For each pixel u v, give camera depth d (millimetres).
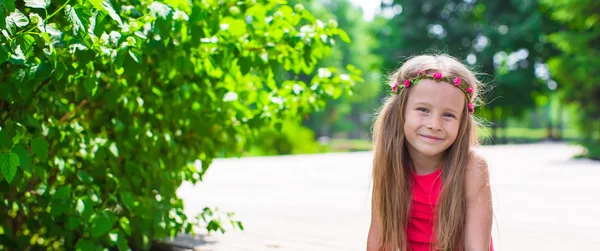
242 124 3219
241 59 2668
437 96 1869
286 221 4609
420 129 1890
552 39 14242
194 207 5473
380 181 2027
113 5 2326
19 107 2385
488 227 1952
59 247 3191
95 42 2107
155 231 2846
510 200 5820
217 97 3145
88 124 2973
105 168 2785
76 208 2449
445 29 26469
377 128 2070
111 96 2674
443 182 1937
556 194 6285
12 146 2027
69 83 2416
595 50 13625
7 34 1798
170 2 2443
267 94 3254
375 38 29016
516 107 26750
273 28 2803
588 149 12766
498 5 25984
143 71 2578
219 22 2600
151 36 2398
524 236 3939
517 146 20750
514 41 24812
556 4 14289
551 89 25938
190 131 3244
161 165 3051
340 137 50094
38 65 2109
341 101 37156
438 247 1933
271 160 13172
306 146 17953
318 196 6332
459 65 1941
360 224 4473
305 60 2746
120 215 2877
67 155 2824
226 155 3436
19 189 2404
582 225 4348
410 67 1955
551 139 35219
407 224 2021
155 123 3059
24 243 2898
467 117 1945
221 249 3445
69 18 1841
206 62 2693
